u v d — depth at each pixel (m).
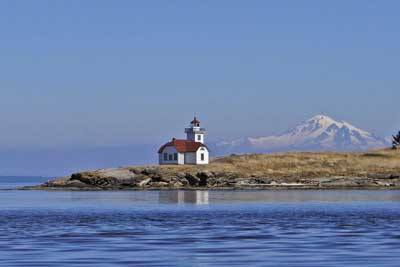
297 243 119.38
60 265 93.81
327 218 185.25
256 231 145.38
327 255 102.38
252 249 111.19
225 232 143.50
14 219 189.00
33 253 106.25
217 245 117.69
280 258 99.94
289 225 161.12
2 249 111.69
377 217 187.50
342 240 123.62
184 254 105.31
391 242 119.19
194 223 170.75
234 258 100.50
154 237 133.00
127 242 123.38
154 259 99.88
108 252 107.75
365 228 150.00
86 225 165.25
